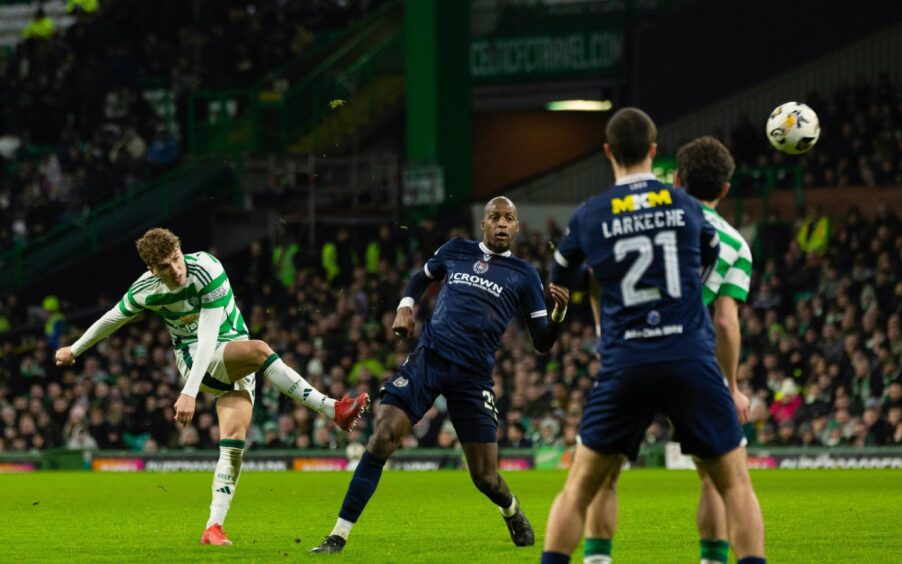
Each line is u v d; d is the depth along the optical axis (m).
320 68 67.25
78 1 80.88
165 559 17.23
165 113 73.50
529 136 72.38
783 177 57.94
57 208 68.88
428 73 59.81
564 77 67.75
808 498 29.14
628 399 12.34
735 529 12.23
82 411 52.03
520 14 68.50
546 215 62.28
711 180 13.80
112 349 55.72
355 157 63.44
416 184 59.62
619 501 28.95
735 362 13.45
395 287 54.72
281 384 18.92
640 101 66.50
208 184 64.06
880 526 22.14
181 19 74.31
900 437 43.12
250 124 66.25
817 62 62.56
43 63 74.81
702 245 12.81
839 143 57.72
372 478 17.64
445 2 60.22
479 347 17.97
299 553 17.80
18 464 50.56
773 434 45.28
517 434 46.88
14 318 62.41
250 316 58.53
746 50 63.97
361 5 73.62
